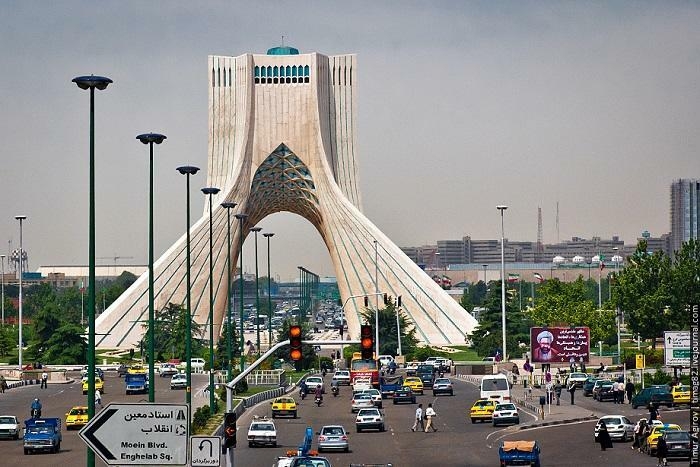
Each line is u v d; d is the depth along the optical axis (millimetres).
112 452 44500
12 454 109000
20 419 141625
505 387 148875
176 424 44656
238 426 129250
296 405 148375
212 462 52312
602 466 96312
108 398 165500
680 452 99562
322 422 135750
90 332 77688
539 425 129250
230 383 79438
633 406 146250
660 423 108312
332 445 107938
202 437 52500
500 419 129750
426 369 193125
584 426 127812
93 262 79438
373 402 148875
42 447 108625
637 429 107250
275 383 191500
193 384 186500
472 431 125188
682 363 152125
